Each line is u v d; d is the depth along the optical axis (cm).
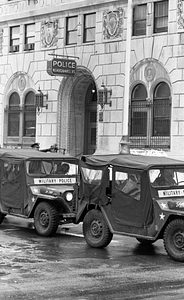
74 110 3341
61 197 1638
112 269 1209
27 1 3506
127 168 1420
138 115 2892
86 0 3134
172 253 1324
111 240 1560
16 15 3559
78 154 3341
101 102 3008
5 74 3647
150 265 1266
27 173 1723
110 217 1461
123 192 1426
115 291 1021
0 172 1809
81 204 1548
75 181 1780
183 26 2702
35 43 3450
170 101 2748
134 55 2903
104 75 3041
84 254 1387
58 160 1770
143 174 1386
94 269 1205
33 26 3488
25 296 976
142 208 1387
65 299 962
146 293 1010
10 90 3622
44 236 1655
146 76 2859
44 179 1734
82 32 3181
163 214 1348
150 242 1579
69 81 3272
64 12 3272
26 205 1717
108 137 3002
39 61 3419
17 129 3566
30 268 1197
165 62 2770
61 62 3042
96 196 1494
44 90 3372
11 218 2070
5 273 1144
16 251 1398
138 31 2920
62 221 1673
